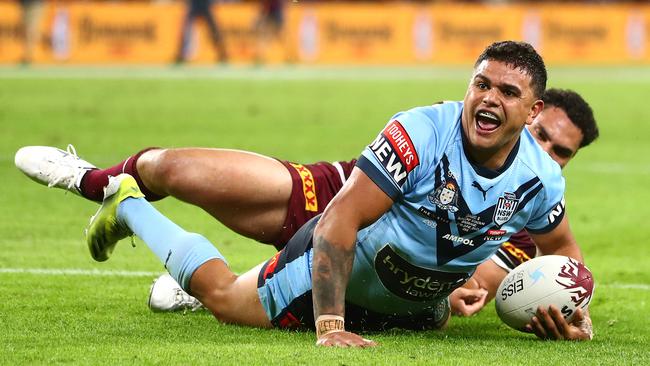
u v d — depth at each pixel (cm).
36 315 1253
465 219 1105
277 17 5897
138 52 5988
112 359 995
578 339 1195
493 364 1011
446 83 4969
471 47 6241
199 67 5769
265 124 3591
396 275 1143
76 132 3262
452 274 1148
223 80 5047
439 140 1087
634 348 1162
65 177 1354
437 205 1097
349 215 1072
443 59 6225
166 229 1234
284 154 2947
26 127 3341
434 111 1099
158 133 3294
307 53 6166
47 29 5881
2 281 1488
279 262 1180
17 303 1330
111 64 5878
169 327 1195
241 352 1023
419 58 6219
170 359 995
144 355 1011
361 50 6197
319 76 5331
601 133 3644
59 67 5625
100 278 1543
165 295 1298
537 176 1127
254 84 4884
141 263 1672
